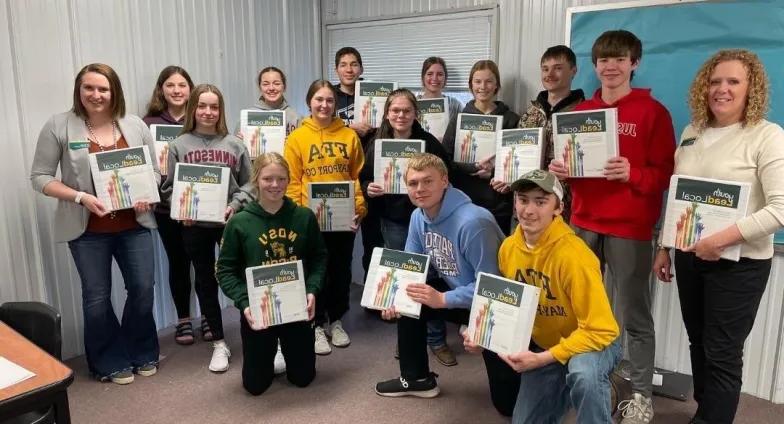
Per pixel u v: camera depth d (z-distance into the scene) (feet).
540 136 8.82
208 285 9.94
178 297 10.78
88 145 8.51
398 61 13.24
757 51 8.43
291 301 8.37
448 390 8.93
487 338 6.49
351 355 10.21
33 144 9.30
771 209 6.11
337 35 14.29
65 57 9.56
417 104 10.37
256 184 8.57
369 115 11.07
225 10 12.18
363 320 11.85
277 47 13.52
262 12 13.03
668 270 7.78
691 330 7.45
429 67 11.26
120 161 8.54
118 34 10.25
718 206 6.48
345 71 11.86
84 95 8.39
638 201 7.58
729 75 6.42
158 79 10.58
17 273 9.27
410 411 8.32
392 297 7.70
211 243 9.91
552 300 6.41
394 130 9.93
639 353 7.91
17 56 8.96
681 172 7.07
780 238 8.45
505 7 11.07
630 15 9.38
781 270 8.51
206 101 9.38
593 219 7.94
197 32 11.65
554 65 9.36
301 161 10.14
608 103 7.78
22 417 5.76
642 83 9.43
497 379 7.76
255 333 8.46
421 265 7.66
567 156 7.57
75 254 8.78
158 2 10.84
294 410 8.36
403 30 12.98
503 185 9.21
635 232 7.66
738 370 6.88
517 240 6.72
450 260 7.77
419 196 7.49
